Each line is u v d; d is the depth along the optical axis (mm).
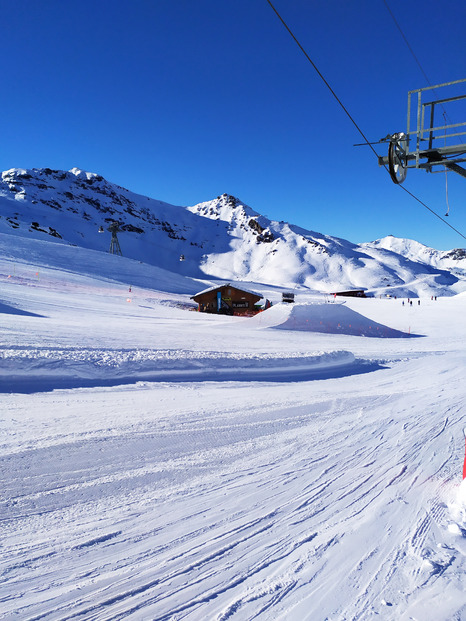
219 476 4469
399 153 5602
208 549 3037
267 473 4633
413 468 4953
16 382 7711
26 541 3018
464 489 3959
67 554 2893
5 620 2232
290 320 29016
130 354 10188
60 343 12016
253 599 2482
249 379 10789
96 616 2312
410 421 7461
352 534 3297
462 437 6508
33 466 4309
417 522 3525
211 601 2459
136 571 2742
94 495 3814
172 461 4805
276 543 3146
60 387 7898
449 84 5211
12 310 23547
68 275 55688
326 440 6039
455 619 2287
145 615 2328
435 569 2793
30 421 5793
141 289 62250
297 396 9141
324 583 2643
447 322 40625
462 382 12328
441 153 5320
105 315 29516
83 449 4914
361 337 27000
